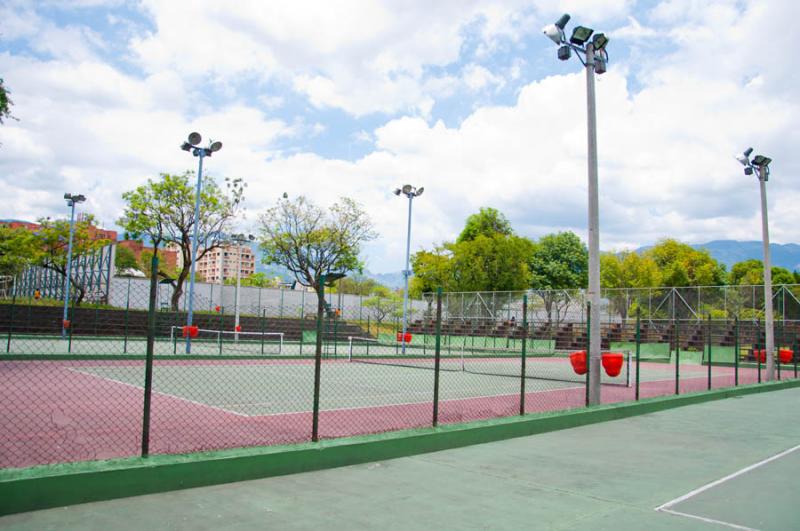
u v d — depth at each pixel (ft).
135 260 220.84
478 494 18.92
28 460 19.66
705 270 216.13
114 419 28.25
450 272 165.78
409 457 24.09
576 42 39.04
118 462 17.69
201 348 85.35
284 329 127.13
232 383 46.83
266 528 14.85
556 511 17.35
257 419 29.89
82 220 133.08
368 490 18.92
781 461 25.40
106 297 125.59
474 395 44.91
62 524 14.61
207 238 128.47
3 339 83.46
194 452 19.74
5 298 127.34
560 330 120.88
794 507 18.40
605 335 115.34
